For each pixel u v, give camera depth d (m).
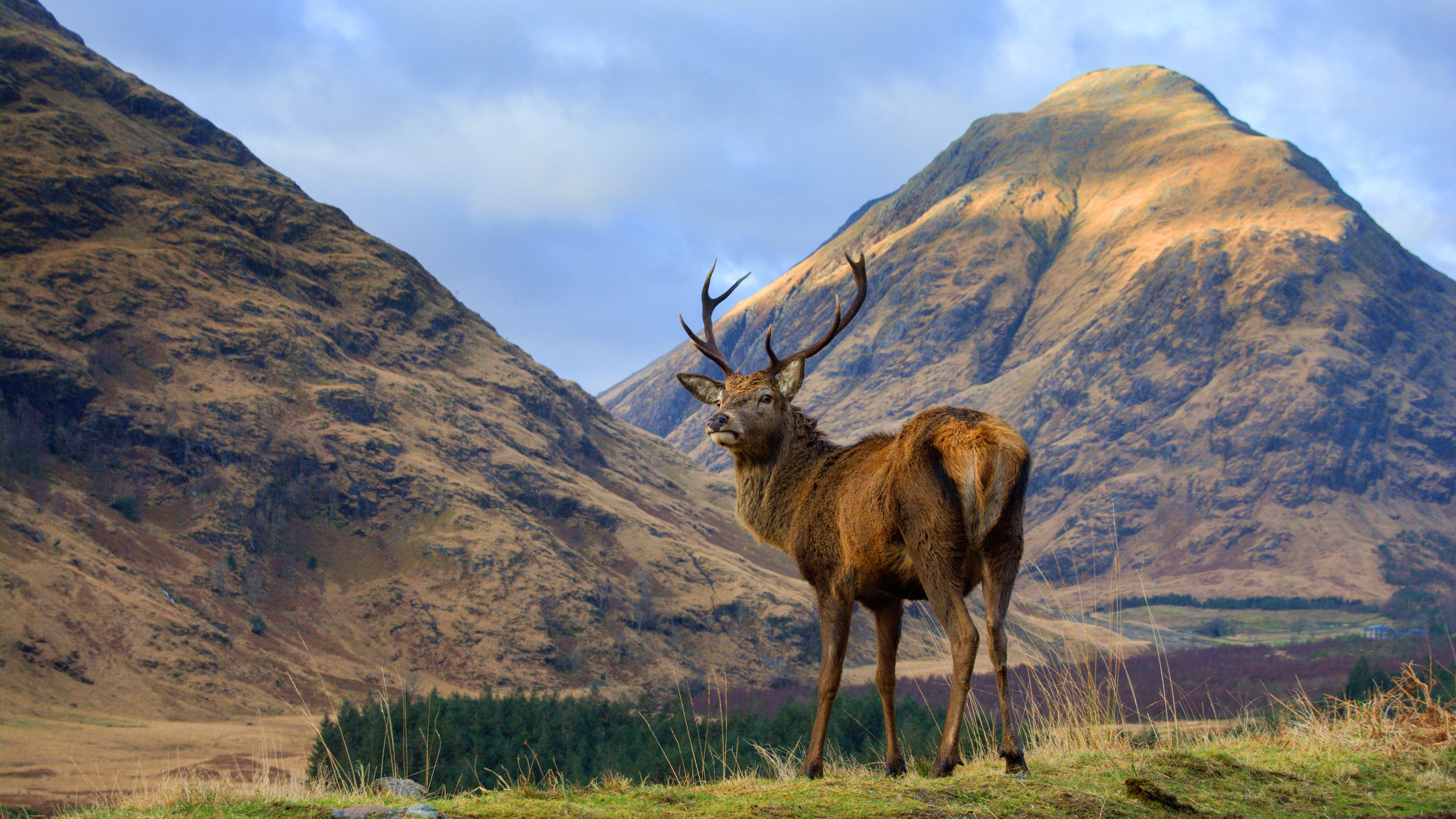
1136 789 5.41
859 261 8.58
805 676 117.69
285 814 4.20
